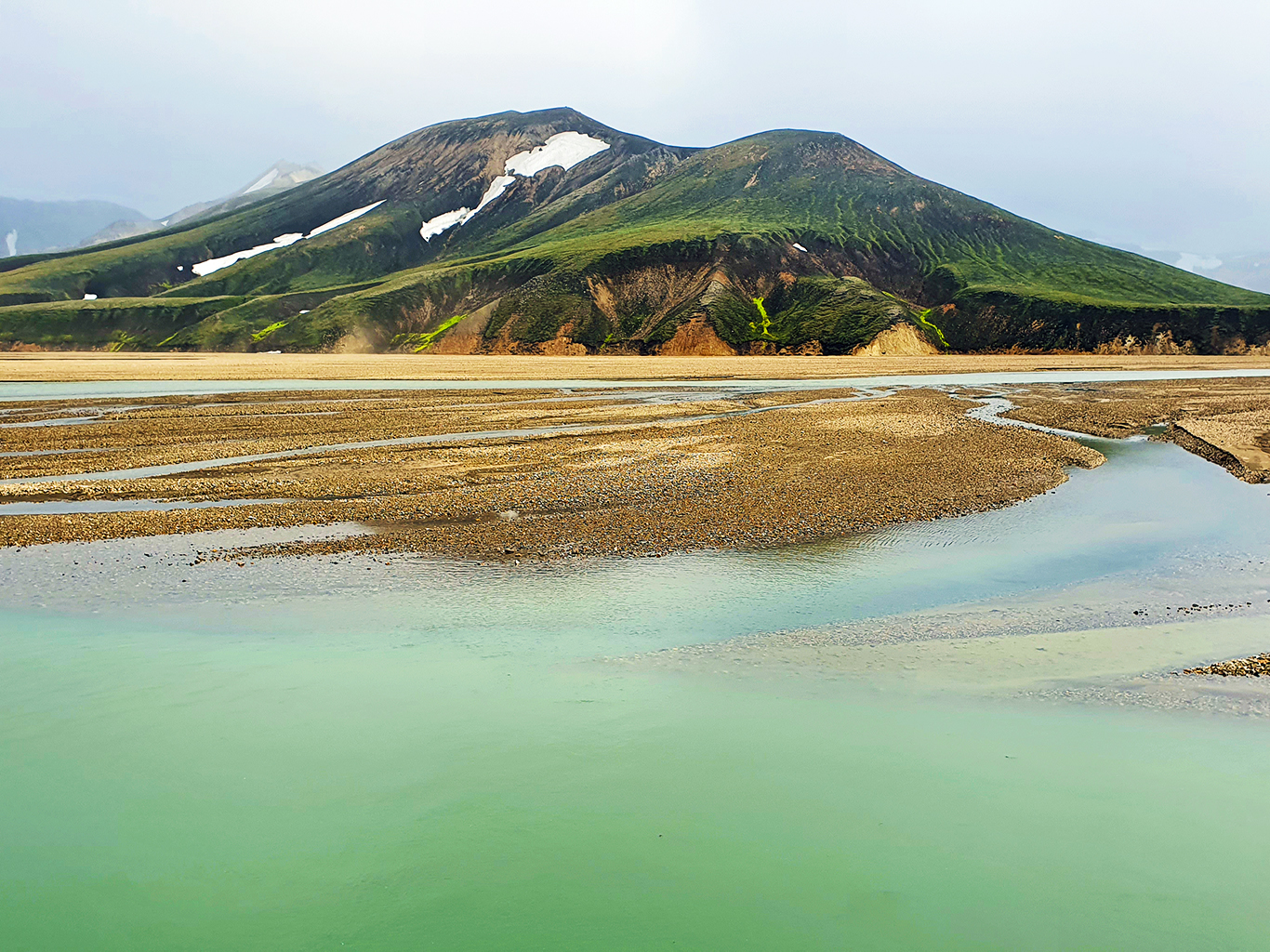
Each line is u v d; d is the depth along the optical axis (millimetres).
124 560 18984
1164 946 6980
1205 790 9328
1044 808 8977
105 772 9625
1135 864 8062
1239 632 14414
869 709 11375
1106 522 22875
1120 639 14125
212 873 7969
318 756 9977
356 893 7656
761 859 8117
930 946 6984
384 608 15727
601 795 9180
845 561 19047
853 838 8445
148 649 13547
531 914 7398
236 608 15695
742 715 11164
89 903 7570
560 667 12867
